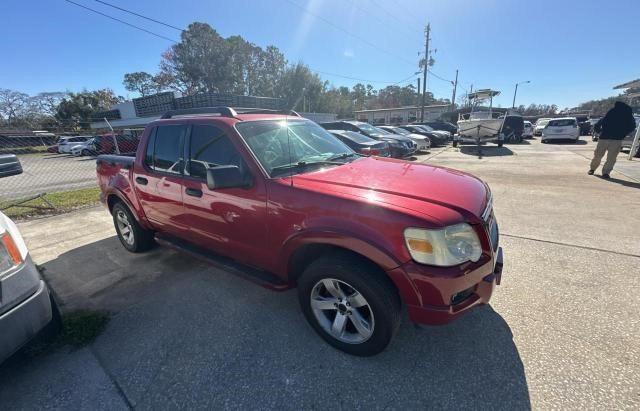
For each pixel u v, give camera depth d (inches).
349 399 78.0
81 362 92.9
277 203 94.6
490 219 91.4
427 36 1334.9
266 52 2060.8
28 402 80.8
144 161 141.9
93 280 139.8
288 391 81.0
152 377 86.8
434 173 106.3
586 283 123.3
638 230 173.5
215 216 112.7
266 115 129.6
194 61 1830.7
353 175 101.3
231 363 90.6
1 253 76.8
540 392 77.5
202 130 117.8
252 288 129.5
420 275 75.3
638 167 365.4
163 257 160.9
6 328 75.3
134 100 1380.4
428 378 83.0
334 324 93.4
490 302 113.6
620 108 298.7
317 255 96.1
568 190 269.0
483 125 669.9
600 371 82.6
